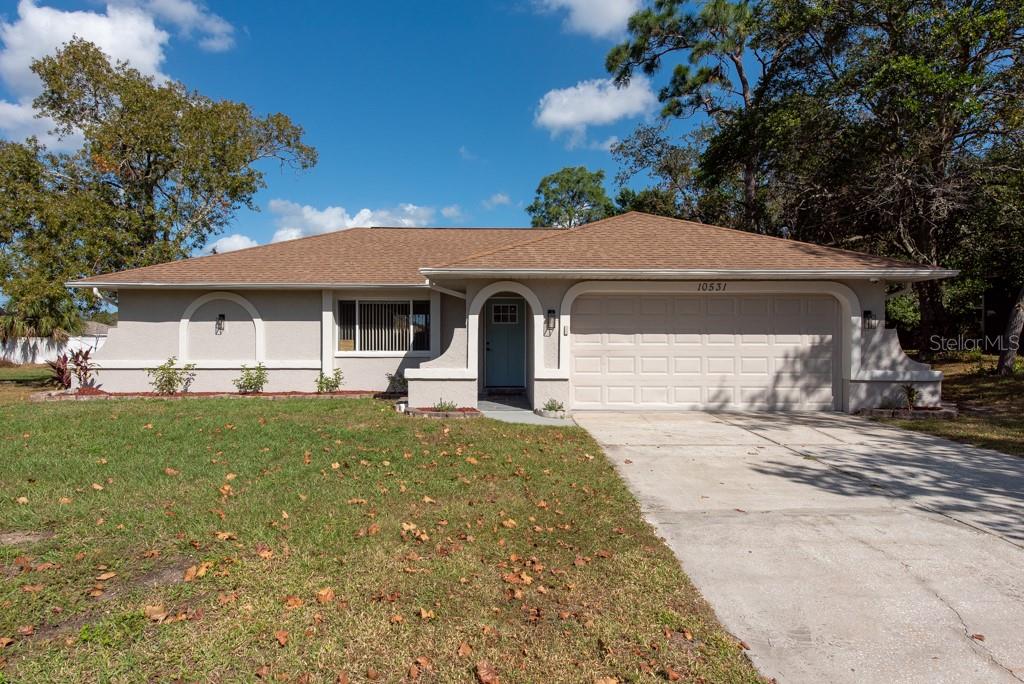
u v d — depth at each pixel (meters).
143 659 2.84
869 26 15.80
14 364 26.47
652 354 10.90
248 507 4.93
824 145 17.09
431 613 3.31
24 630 3.07
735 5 22.09
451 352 10.38
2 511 4.76
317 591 3.53
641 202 31.19
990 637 3.16
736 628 3.25
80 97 21.55
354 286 12.94
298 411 10.25
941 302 18.44
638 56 23.75
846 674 2.84
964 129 14.52
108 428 8.27
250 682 2.71
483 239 16.34
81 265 18.23
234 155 22.42
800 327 10.95
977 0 13.24
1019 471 6.57
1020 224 13.87
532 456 7.02
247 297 13.34
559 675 2.81
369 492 5.45
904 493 5.75
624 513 5.10
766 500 5.54
